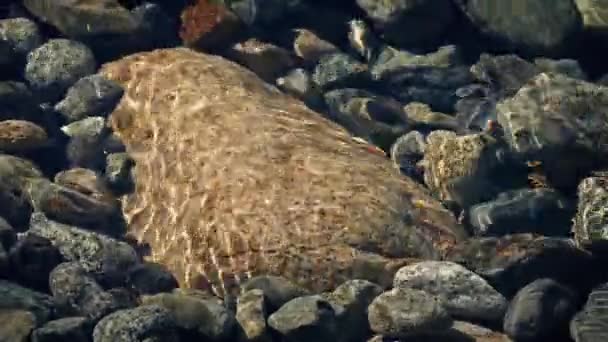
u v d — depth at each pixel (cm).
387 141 820
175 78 821
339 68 885
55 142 823
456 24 914
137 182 772
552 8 873
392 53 909
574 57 883
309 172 710
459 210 739
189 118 774
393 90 883
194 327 592
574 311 608
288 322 591
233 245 673
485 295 616
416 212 703
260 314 603
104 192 772
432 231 693
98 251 671
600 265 657
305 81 873
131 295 641
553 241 653
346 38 931
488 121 806
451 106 864
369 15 920
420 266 632
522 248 648
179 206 722
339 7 941
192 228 700
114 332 571
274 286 630
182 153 752
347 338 603
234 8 912
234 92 799
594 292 619
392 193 711
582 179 736
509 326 601
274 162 720
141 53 884
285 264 659
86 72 877
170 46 916
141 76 839
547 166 743
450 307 616
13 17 924
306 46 906
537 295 602
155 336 569
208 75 820
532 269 641
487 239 662
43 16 912
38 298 622
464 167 739
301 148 738
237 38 914
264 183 703
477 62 897
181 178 737
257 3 908
